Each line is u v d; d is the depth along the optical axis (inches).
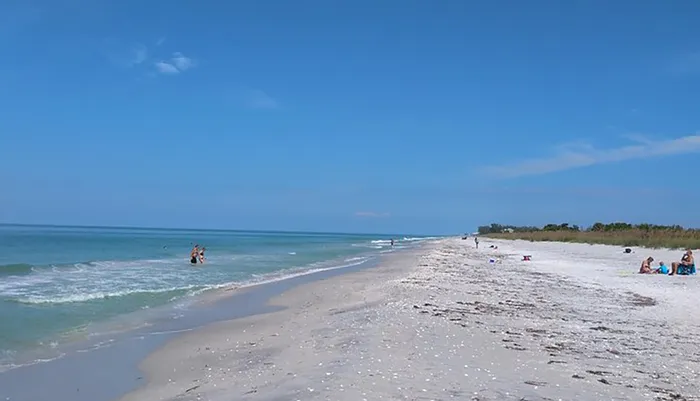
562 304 700.0
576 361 388.5
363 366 354.9
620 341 469.1
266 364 388.5
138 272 1217.4
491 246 2972.4
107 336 513.0
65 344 476.1
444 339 454.9
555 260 1717.5
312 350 424.5
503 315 602.5
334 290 893.8
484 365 366.0
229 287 936.9
